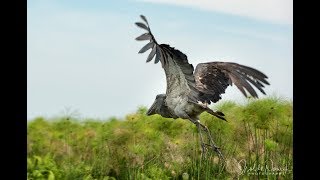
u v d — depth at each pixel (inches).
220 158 569.6
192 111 479.2
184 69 449.1
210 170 565.3
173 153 582.6
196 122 486.3
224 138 586.6
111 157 571.8
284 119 572.4
